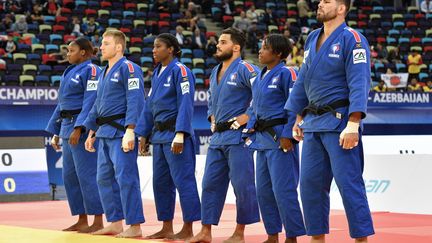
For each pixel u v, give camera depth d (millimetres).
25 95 36531
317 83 11492
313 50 11711
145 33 49188
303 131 11820
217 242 14922
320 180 11688
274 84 13578
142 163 29969
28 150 29672
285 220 13438
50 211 23953
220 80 14617
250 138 13969
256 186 14039
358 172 11359
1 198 28391
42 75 41000
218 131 14547
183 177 15078
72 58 16906
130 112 15258
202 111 40031
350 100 11078
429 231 16750
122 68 15562
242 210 14453
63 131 16812
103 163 15688
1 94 36000
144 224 19219
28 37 44812
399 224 18625
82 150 16359
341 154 11273
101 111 15680
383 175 22688
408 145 31938
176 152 14883
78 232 16516
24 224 19672
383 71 49375
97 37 44969
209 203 14711
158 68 15664
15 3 48688
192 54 47406
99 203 16469
